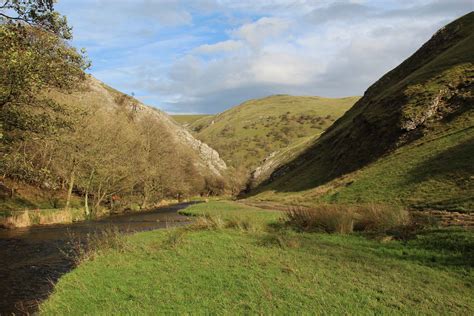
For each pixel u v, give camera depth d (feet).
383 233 57.16
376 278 35.45
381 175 123.95
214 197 364.79
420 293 31.22
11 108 62.18
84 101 146.30
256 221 78.28
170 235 62.54
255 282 34.55
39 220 106.63
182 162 298.15
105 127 150.41
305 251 48.29
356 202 108.47
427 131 139.74
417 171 108.58
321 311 27.37
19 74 56.24
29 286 41.52
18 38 59.93
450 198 79.56
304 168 236.02
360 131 187.42
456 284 33.86
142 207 192.24
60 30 66.44
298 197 163.63
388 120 167.22
